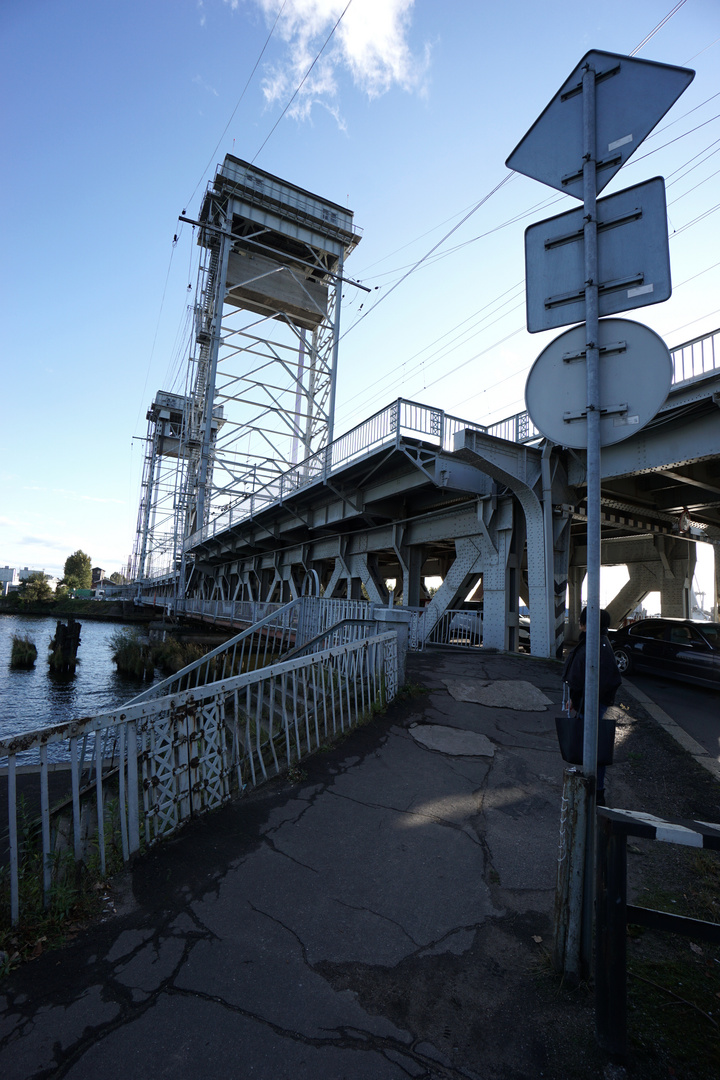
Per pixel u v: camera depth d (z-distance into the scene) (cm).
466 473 1517
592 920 269
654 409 266
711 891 355
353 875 361
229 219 4009
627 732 729
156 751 396
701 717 829
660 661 1141
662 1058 224
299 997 254
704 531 1830
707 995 264
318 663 602
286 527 2702
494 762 583
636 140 285
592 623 275
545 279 315
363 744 608
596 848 233
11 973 263
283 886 345
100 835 342
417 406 1484
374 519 2098
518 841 418
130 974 264
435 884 355
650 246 277
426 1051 227
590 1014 248
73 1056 217
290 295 4428
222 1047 224
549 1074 217
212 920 308
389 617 845
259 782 497
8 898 315
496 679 994
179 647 2848
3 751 294
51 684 2253
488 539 1534
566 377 301
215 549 4222
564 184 310
